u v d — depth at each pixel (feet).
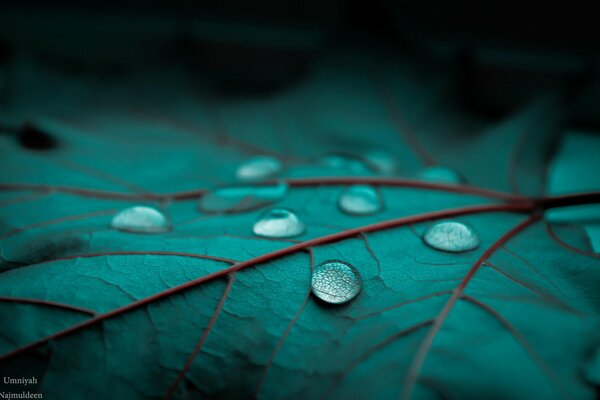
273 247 0.36
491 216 0.38
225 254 0.35
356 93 0.45
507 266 0.35
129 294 0.34
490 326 0.32
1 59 0.50
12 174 0.40
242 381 0.33
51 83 0.46
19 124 0.43
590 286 0.34
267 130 0.44
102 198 0.39
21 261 0.36
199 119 0.45
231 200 0.39
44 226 0.37
